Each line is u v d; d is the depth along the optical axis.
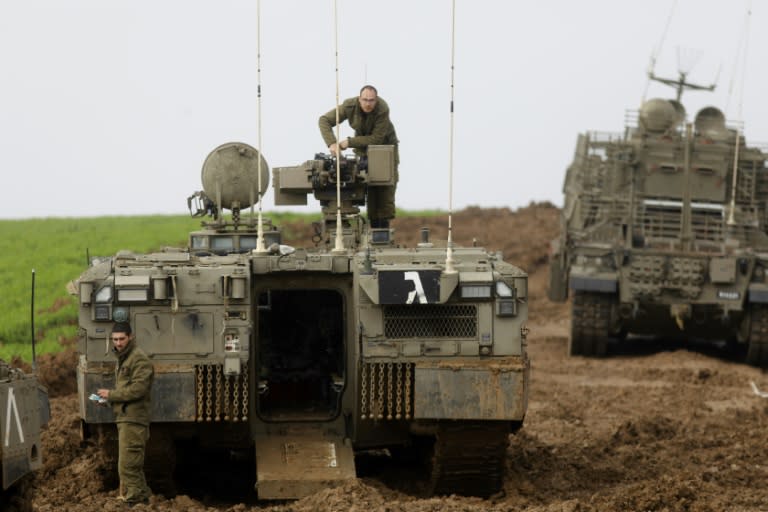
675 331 73.31
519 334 34.44
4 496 29.22
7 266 91.62
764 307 69.62
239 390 34.66
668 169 78.06
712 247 72.81
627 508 33.56
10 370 28.52
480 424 34.72
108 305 33.41
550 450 44.69
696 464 42.62
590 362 70.81
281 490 33.94
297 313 38.84
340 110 44.62
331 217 44.28
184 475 39.41
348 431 36.34
